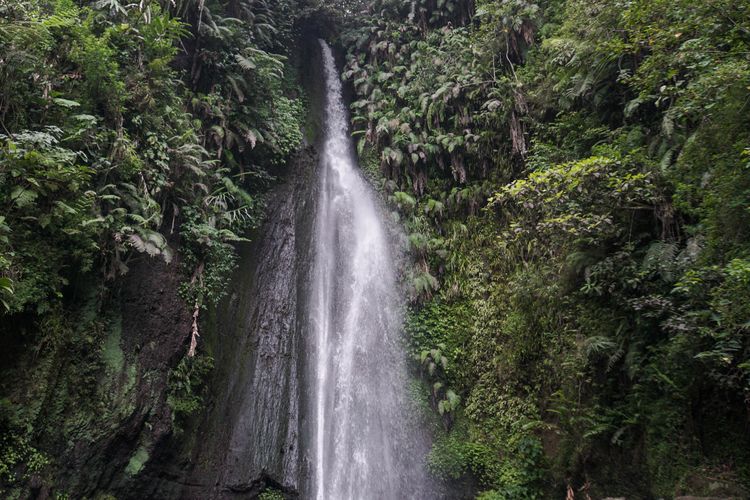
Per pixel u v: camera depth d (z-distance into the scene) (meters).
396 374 10.71
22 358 5.93
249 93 10.70
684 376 6.95
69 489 6.09
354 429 10.14
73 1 8.08
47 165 5.97
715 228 6.20
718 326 5.93
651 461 7.31
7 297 5.59
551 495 8.71
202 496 7.71
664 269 7.02
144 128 7.95
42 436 5.95
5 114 6.23
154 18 8.42
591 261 8.30
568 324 9.20
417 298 11.25
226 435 8.38
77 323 6.65
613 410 8.02
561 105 10.23
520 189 8.06
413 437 10.05
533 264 10.41
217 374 8.59
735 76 5.72
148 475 7.05
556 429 8.81
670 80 7.76
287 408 9.34
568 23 9.83
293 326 10.25
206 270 8.68
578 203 7.91
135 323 7.33
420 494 9.53
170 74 8.70
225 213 9.24
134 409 6.89
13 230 5.88
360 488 9.59
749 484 6.36
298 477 8.84
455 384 10.60
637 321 7.41
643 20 7.44
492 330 10.62
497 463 9.43
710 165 6.45
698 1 6.56
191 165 8.30
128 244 7.26
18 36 6.30
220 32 10.30
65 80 7.03
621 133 8.80
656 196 7.39
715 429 6.85
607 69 9.16
